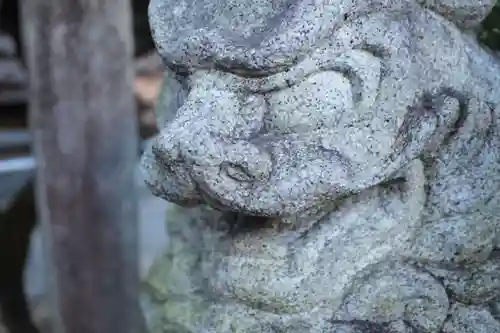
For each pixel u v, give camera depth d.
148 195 2.94
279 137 1.13
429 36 1.17
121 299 2.20
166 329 1.31
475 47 1.21
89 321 2.20
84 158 2.08
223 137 1.11
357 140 1.13
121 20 2.02
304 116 1.12
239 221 1.21
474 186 1.19
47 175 2.11
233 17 1.14
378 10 1.15
